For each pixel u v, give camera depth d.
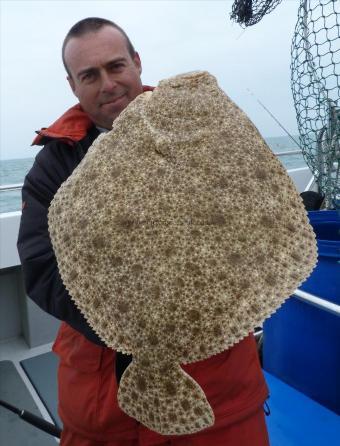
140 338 1.39
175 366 1.36
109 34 1.87
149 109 1.66
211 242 1.42
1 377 3.47
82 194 1.58
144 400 1.37
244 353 1.78
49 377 3.44
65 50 1.92
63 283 1.55
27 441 2.78
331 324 2.06
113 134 1.65
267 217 1.50
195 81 1.70
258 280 1.43
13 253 3.59
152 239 1.43
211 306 1.38
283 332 2.33
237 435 1.72
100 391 1.75
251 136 1.62
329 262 2.00
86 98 1.92
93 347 1.75
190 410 1.33
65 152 1.89
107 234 1.47
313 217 2.32
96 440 1.80
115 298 1.44
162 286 1.38
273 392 2.29
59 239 1.59
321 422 2.09
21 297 4.02
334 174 2.18
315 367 2.17
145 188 1.50
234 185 1.51
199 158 1.53
